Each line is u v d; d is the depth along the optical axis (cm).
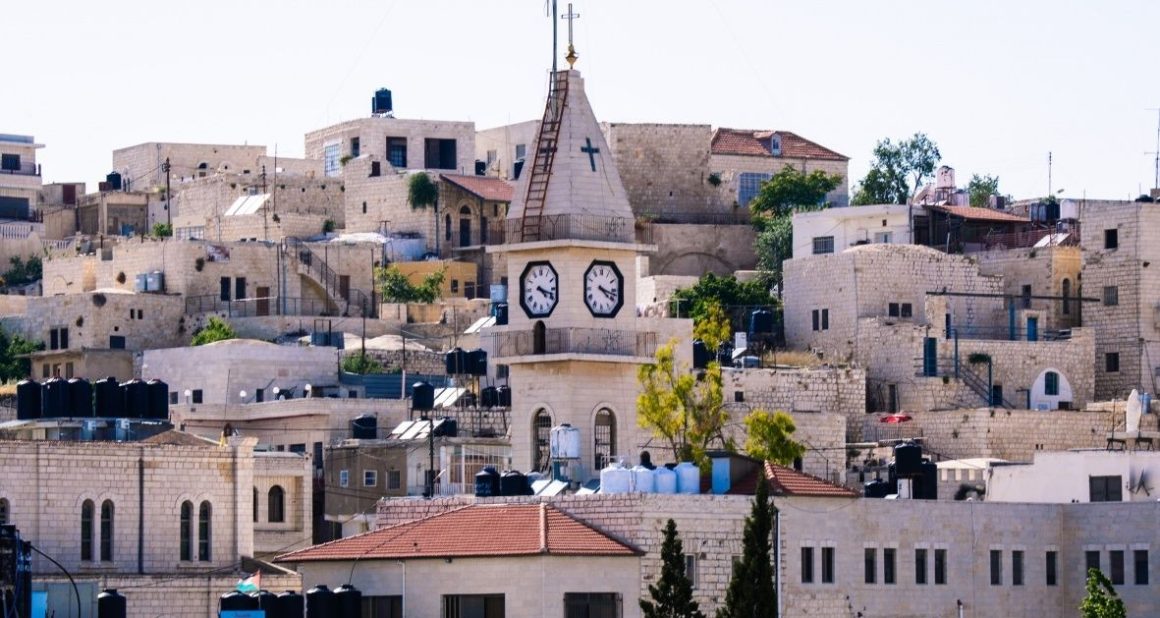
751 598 18638
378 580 19450
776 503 19975
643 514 19362
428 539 19500
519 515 19562
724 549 19588
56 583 19100
